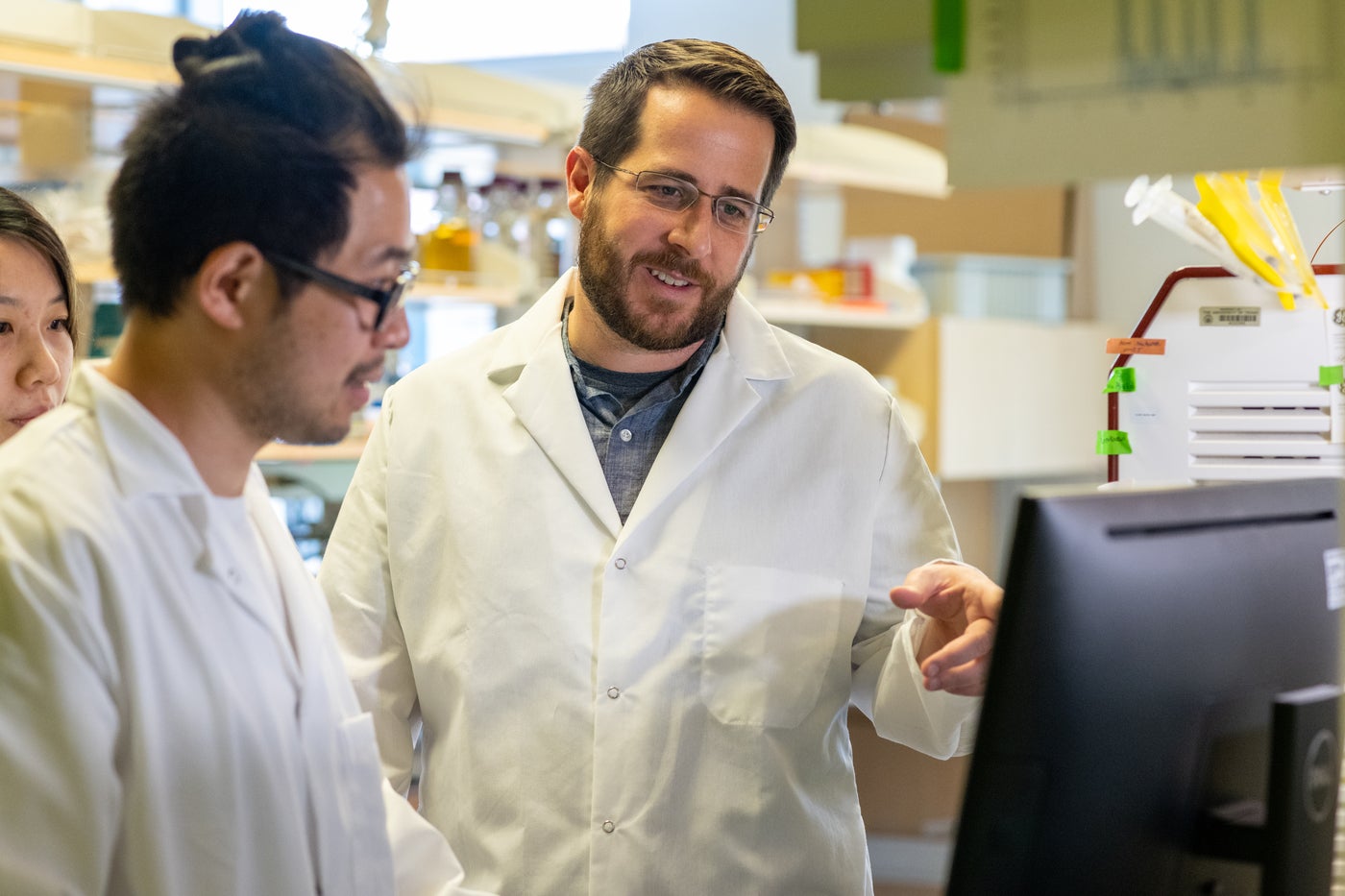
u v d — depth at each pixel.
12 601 0.86
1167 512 0.84
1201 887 0.87
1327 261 1.42
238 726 0.96
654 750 1.42
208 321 0.94
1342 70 0.69
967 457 4.00
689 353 1.56
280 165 0.90
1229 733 0.87
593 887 1.40
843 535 1.53
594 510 1.49
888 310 3.82
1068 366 4.29
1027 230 4.42
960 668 1.26
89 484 0.92
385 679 1.56
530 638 1.46
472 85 2.62
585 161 1.52
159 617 0.94
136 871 0.91
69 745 0.86
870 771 3.26
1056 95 0.75
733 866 1.42
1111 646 0.80
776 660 1.47
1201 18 0.72
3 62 2.04
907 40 0.78
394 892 1.12
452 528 1.52
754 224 1.47
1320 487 0.95
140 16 2.22
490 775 1.45
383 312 0.97
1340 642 0.96
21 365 1.46
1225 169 0.72
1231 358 1.34
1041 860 0.79
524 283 3.03
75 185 2.51
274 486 2.91
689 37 1.60
